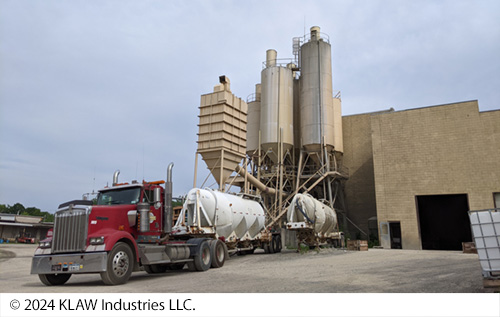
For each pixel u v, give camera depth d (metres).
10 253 31.86
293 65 48.88
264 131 42.16
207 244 15.68
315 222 24.80
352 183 46.53
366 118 47.38
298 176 41.69
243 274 13.08
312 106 42.47
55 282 11.80
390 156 36.72
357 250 27.97
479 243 7.96
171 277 13.11
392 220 35.41
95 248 10.70
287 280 10.89
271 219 37.91
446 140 34.88
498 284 7.65
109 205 12.09
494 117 33.44
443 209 41.62
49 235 11.60
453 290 8.31
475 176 33.22
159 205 13.35
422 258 17.83
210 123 28.52
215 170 28.50
